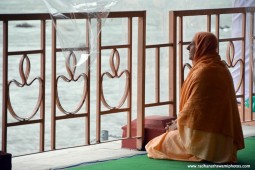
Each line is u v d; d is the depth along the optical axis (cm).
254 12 716
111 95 996
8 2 2316
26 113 880
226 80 532
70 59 538
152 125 596
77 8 532
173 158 538
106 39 1429
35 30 1827
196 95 524
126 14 571
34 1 2288
